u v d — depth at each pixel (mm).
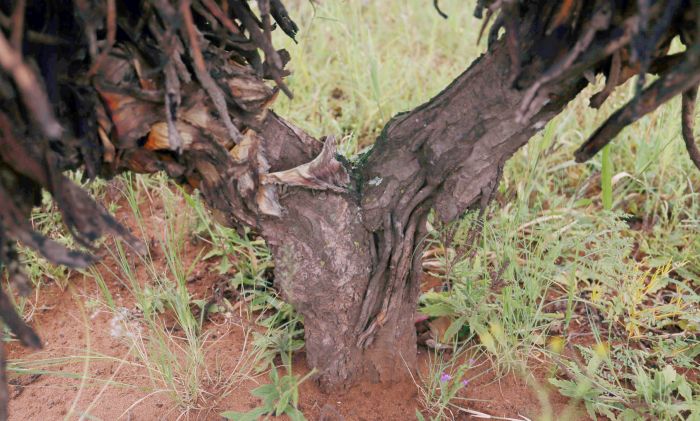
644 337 1955
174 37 1092
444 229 1723
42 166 1053
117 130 1158
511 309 1862
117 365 1870
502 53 1255
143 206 2537
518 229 2189
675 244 2330
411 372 1788
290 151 1500
